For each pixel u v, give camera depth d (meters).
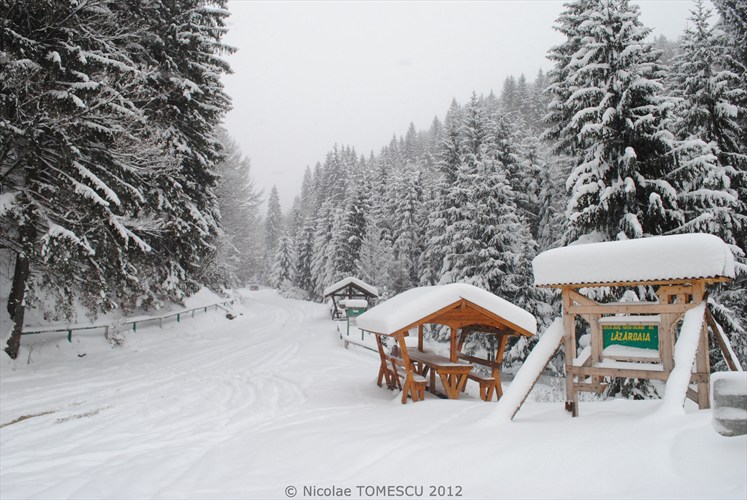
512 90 73.00
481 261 22.02
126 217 14.10
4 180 11.88
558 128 15.95
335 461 4.76
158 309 23.14
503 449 4.18
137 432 7.07
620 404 5.98
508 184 24.20
